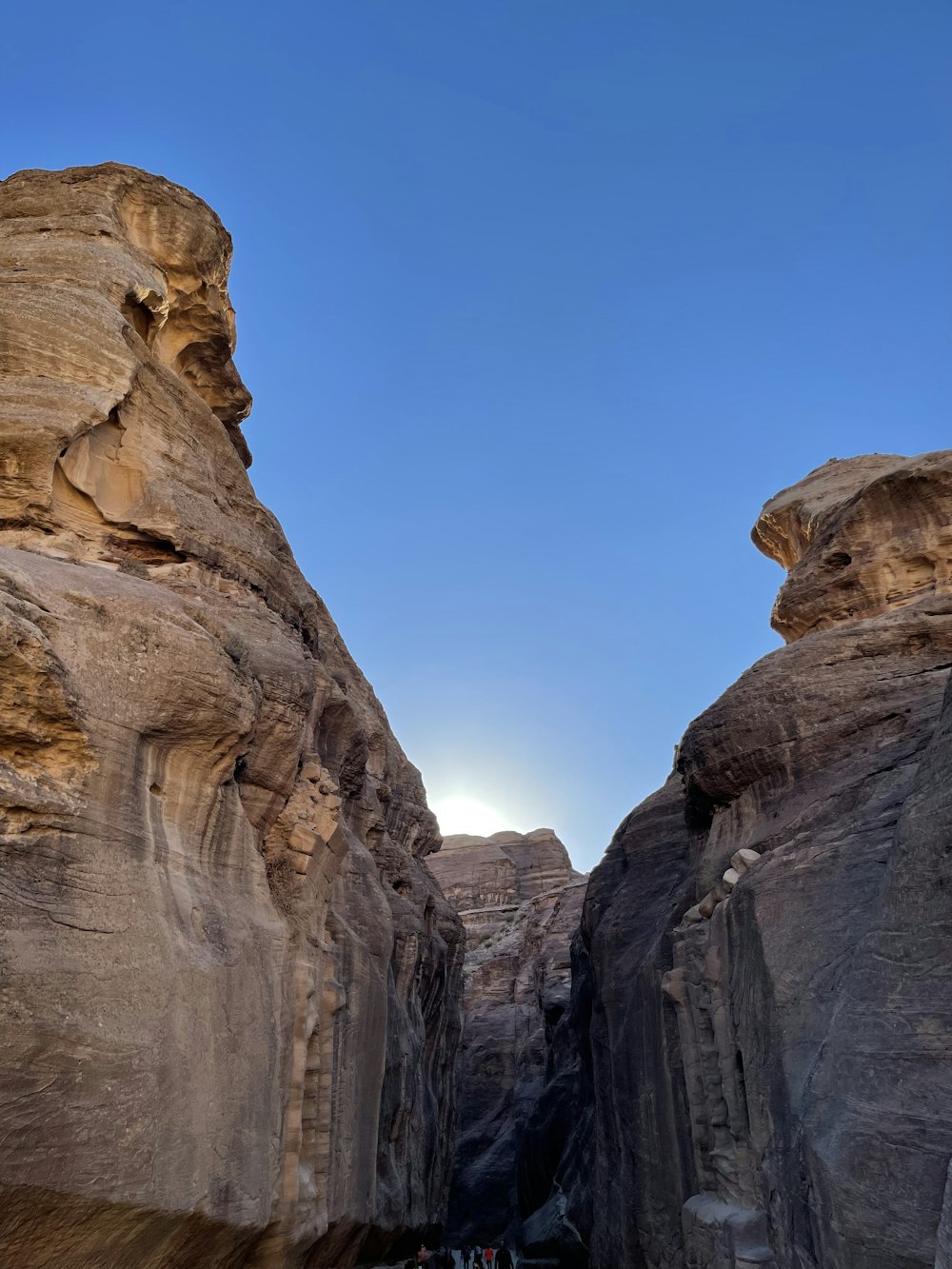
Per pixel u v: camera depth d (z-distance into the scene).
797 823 16.05
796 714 17.45
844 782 15.77
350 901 20.33
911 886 11.09
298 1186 14.05
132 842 10.70
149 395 17.36
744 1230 13.85
